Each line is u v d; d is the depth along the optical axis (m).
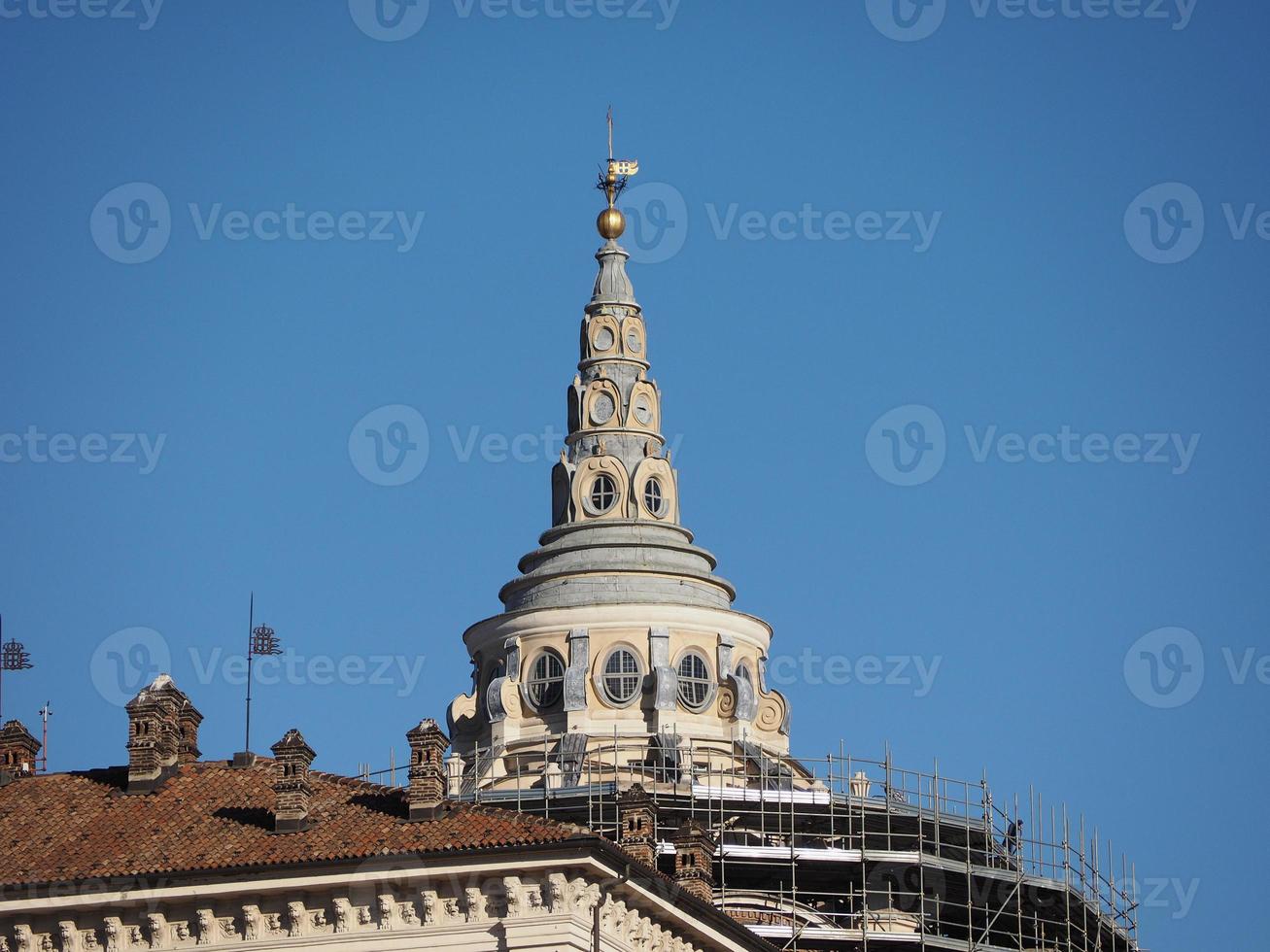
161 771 163.50
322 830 154.62
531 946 147.50
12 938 152.62
